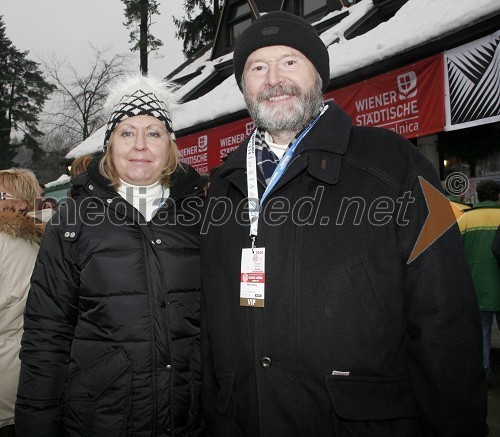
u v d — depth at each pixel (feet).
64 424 5.81
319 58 5.45
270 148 5.58
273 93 5.29
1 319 7.39
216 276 5.41
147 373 5.65
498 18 14.07
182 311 5.95
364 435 4.44
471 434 4.32
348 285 4.53
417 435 4.60
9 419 7.46
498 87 14.19
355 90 18.80
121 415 5.53
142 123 6.24
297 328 4.60
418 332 4.42
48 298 5.96
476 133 20.79
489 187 15.48
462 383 4.26
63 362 5.96
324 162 4.89
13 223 7.58
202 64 39.63
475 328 4.41
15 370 7.47
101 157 6.43
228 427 5.07
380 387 4.52
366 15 24.26
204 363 5.71
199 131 27.58
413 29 17.04
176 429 5.73
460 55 15.26
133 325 5.67
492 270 14.76
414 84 16.67
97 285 5.76
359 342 4.49
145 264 5.87
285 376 4.65
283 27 5.33
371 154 4.90
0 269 7.32
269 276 4.79
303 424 4.59
